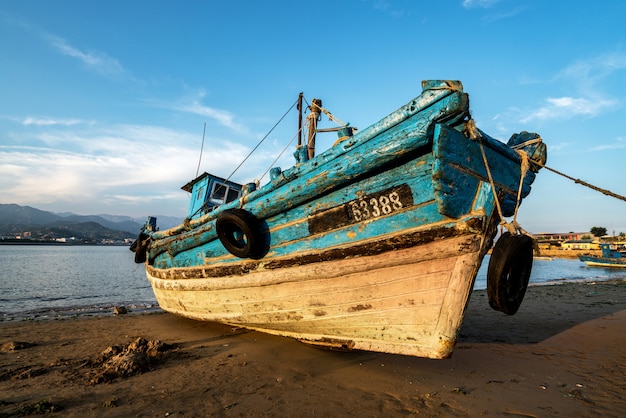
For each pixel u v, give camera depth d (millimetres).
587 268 42969
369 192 4770
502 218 4449
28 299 17969
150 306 15641
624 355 7008
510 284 4492
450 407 4551
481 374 5824
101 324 10406
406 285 4684
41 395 4789
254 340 7734
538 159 5465
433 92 4078
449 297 4426
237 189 10789
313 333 5879
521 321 10555
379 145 4430
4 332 9312
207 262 7473
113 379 5414
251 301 6473
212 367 5996
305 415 4281
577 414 4406
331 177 4891
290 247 5676
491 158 4648
